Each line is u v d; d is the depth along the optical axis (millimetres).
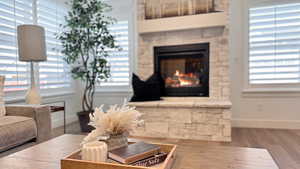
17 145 1726
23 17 2793
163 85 3168
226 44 2861
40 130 1996
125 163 883
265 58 3178
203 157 1068
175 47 3100
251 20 3203
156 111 2723
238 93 3270
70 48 3031
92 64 3176
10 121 1705
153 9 3049
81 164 899
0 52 2490
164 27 2928
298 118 3061
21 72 2764
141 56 3246
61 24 3252
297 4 3020
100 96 3893
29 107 1981
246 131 2953
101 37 3102
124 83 3783
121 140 1065
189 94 3061
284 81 3127
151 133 2752
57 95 3389
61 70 3525
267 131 2941
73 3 3012
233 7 3236
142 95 2928
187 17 2828
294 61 3086
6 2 2555
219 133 2514
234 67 3275
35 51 2322
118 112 1053
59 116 3498
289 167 1794
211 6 2811
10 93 2602
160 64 3211
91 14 3041
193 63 3125
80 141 1340
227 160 1022
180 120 2639
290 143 2404
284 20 3080
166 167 904
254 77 3232
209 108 2527
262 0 3127
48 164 979
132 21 3686
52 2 3295
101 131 1024
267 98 3158
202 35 2979
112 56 3789
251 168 925
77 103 3947
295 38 3055
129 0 3678
